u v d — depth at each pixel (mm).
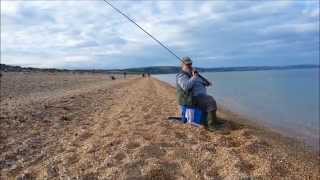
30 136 3523
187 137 3328
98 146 3080
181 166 2570
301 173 2598
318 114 10008
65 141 3348
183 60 3789
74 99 6676
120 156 2781
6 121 4055
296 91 20359
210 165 2602
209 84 3887
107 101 6652
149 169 2471
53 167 2631
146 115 4562
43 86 12453
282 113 10078
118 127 3840
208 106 3678
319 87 24594
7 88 10516
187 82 3699
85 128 3916
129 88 11688
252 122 6496
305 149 4246
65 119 4430
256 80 40781
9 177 2520
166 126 3771
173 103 5992
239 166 2543
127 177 2373
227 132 3514
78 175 2453
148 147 2939
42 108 5133
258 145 3111
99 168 2553
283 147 3496
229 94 17234
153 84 15688
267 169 2529
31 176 2508
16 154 2977
